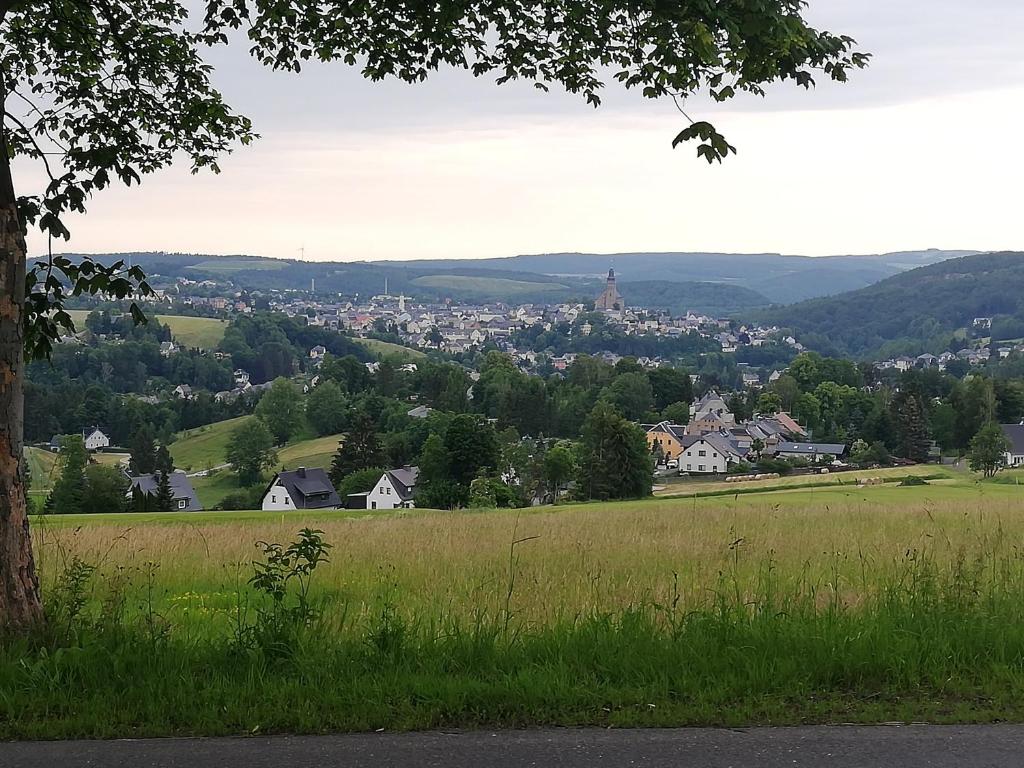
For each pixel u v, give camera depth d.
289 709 5.31
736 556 10.14
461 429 71.62
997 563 9.97
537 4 7.70
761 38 6.80
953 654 6.07
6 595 6.59
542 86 8.52
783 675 5.77
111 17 8.29
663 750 4.77
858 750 4.76
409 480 79.56
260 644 6.21
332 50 8.71
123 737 5.04
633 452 65.44
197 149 9.29
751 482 70.62
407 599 9.23
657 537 16.05
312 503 78.75
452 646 6.30
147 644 6.28
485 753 4.74
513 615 7.51
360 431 87.44
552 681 5.61
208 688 5.56
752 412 135.00
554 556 13.38
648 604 7.97
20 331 6.81
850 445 103.12
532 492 74.56
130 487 72.81
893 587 7.67
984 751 4.74
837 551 12.74
